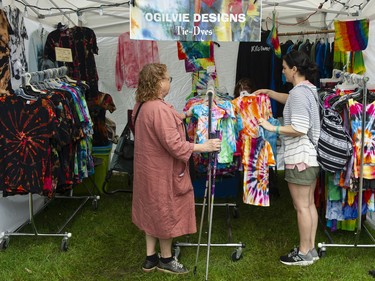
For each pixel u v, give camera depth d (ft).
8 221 11.75
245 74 16.29
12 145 10.05
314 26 16.39
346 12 13.88
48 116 9.98
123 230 12.84
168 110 8.91
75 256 11.07
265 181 10.32
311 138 9.63
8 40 10.53
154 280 9.79
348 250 11.23
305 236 10.24
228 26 8.91
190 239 12.03
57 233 11.98
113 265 10.68
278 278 9.89
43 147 9.97
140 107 9.30
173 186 9.21
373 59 12.26
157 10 8.87
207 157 10.75
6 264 10.53
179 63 17.99
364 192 10.51
